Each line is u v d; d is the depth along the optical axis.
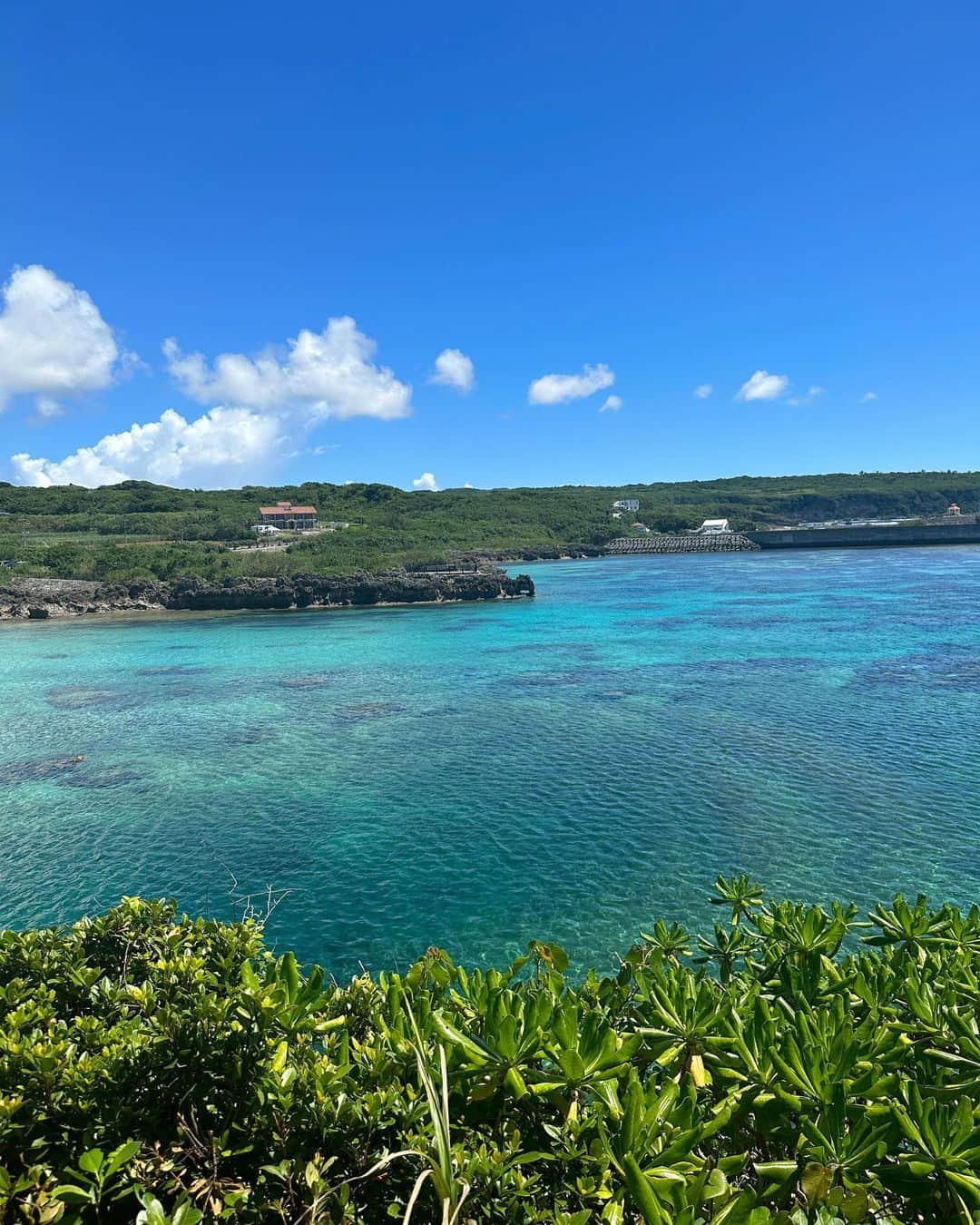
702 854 20.09
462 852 20.97
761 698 36.44
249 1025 4.06
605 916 17.45
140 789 27.14
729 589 89.12
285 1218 3.30
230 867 20.61
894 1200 3.56
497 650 54.91
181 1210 3.08
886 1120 3.28
